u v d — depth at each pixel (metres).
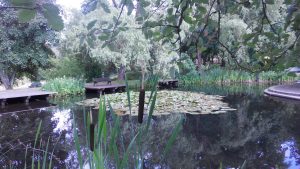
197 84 16.09
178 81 15.97
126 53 11.77
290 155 4.38
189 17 1.26
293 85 12.72
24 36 13.34
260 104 9.21
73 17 12.60
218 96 10.52
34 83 14.43
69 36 12.53
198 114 7.45
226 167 3.91
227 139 5.34
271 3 1.18
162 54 11.30
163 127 6.03
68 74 13.84
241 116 7.32
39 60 13.85
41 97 11.15
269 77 15.28
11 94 10.47
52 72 13.84
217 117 7.17
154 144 4.83
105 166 0.70
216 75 16.02
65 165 3.71
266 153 4.54
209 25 1.27
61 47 14.43
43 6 0.63
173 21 1.27
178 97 9.77
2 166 3.79
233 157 4.35
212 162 4.13
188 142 5.15
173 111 7.70
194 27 1.29
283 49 1.12
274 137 5.46
